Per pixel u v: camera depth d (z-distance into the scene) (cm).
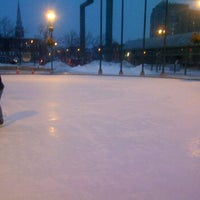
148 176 495
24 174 498
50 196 423
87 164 546
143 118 970
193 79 2953
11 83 2178
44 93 1588
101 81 2497
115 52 7688
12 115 990
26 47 8300
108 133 769
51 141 690
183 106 1225
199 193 436
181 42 5694
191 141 705
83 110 1099
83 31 6700
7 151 616
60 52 9025
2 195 426
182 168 531
